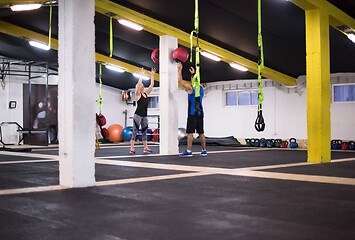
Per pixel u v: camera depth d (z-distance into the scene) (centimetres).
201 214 240
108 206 267
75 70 368
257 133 1339
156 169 515
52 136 1519
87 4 381
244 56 1103
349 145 1089
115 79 1562
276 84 1297
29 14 941
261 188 346
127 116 1725
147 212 246
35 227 209
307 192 324
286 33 895
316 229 202
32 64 1390
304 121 1238
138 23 822
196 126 766
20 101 1457
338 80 1168
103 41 1102
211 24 893
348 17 755
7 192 331
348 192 323
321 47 663
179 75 730
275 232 196
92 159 373
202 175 446
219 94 1429
